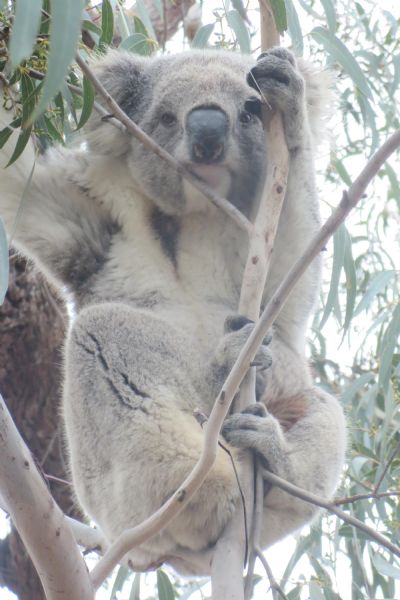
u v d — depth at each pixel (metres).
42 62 6.13
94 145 8.15
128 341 7.35
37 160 8.08
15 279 10.98
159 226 8.18
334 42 8.47
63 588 5.33
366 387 10.81
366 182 5.21
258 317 6.54
